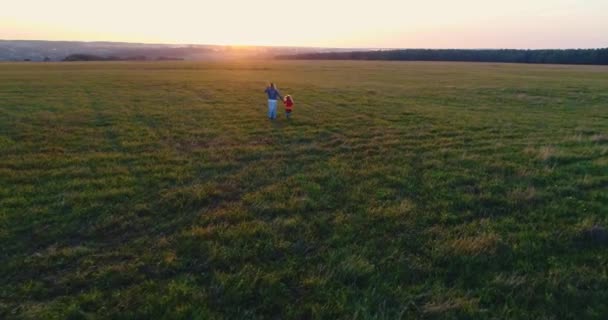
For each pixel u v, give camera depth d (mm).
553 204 7641
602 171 9781
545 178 9203
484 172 9742
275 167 10219
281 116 18547
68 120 16391
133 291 4867
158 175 9297
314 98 25703
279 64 82812
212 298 4777
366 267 5395
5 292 4816
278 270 5359
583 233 6320
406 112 19984
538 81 41500
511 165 10258
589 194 8203
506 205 7637
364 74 52688
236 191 8422
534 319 4488
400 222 6816
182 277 5180
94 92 27266
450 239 6215
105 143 12633
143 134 14086
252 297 4836
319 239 6281
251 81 38312
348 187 8641
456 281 5172
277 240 6160
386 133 14773
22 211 7004
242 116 18297
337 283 5117
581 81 41531
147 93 27266
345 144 13000
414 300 4805
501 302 4797
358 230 6562
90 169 9773
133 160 10742
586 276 5203
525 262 5586
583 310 4621
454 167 10180
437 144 12969
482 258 5645
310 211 7355
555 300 4785
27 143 12266
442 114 19438
